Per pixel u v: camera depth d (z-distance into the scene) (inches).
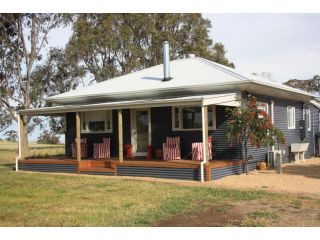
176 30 1514.5
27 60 1172.5
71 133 799.1
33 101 1212.5
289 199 389.1
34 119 1253.1
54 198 422.9
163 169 562.3
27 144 1147.3
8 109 1175.6
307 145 816.9
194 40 1525.6
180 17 1483.8
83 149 743.1
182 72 743.1
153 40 1419.8
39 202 401.1
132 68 1371.8
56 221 315.9
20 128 738.2
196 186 480.1
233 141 613.9
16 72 1171.9
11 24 1130.0
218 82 619.2
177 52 1517.0
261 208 349.7
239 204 369.7
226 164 564.7
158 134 687.1
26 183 541.6
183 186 480.4
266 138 559.8
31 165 713.0
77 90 823.1
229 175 573.0
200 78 674.2
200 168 525.0
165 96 677.9
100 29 1310.3
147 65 1437.0
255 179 535.5
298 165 724.0
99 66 1375.5
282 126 773.9
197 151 598.5
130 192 447.2
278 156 671.8
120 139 608.1
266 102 706.8
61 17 1188.5
